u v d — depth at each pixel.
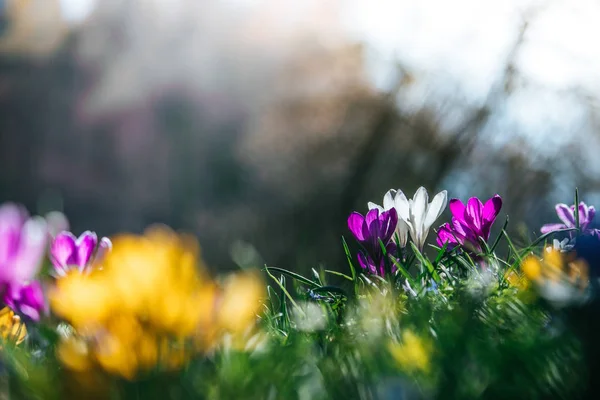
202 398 1.48
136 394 1.45
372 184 27.62
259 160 30.36
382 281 3.00
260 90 31.38
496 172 23.45
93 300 1.45
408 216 3.29
